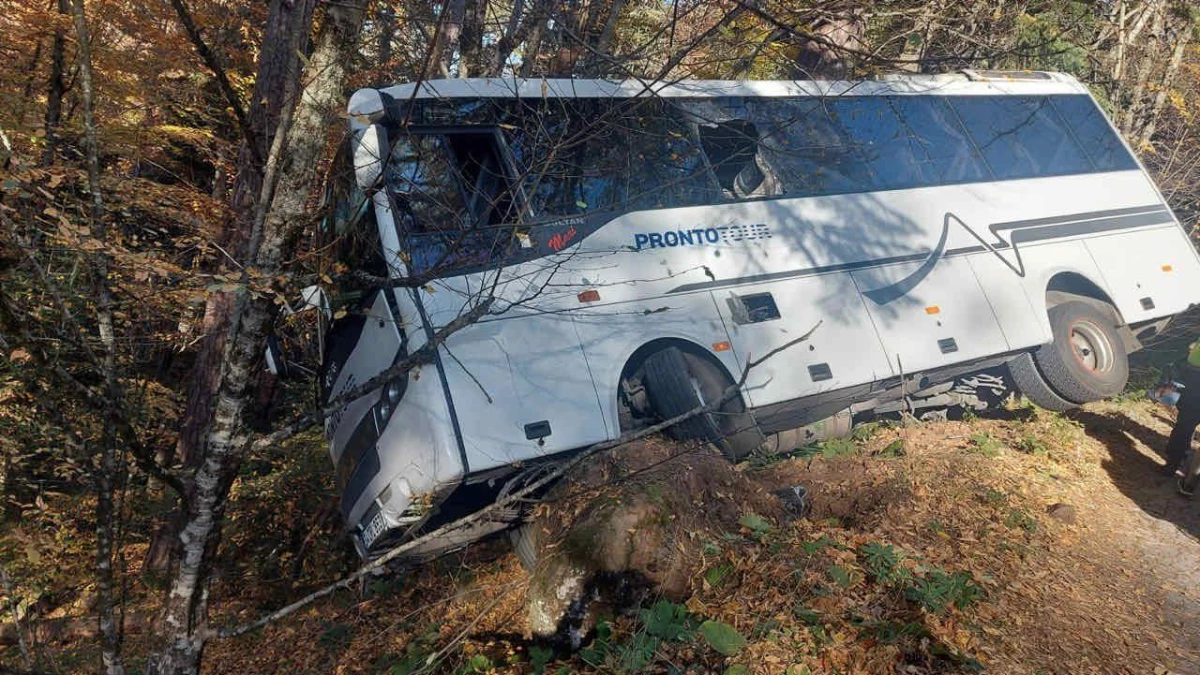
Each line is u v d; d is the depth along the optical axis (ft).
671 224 25.20
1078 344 32.76
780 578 18.21
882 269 28.81
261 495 34.14
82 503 22.80
